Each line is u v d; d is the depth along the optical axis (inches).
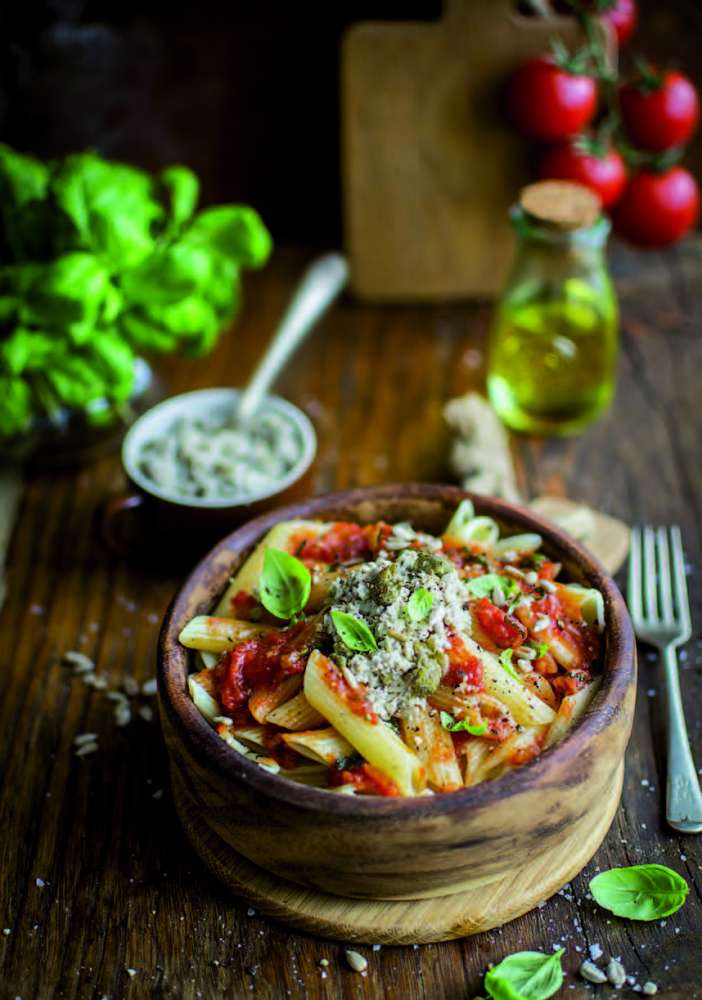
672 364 33.4
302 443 28.4
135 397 31.7
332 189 37.5
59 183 27.8
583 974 21.5
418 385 33.1
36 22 33.6
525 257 29.6
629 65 35.8
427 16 34.8
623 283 35.9
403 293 35.5
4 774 24.9
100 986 21.8
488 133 33.2
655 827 23.4
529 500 29.9
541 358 30.1
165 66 35.0
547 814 20.7
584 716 21.2
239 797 20.7
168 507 26.8
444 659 21.5
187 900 22.8
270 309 35.7
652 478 30.3
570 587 23.2
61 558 29.1
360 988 21.5
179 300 28.2
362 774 21.2
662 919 22.1
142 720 25.8
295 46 35.0
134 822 24.0
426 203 34.1
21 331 27.6
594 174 31.4
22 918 22.6
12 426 28.4
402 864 20.6
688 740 24.8
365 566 22.5
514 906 21.8
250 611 23.4
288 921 22.0
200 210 37.7
